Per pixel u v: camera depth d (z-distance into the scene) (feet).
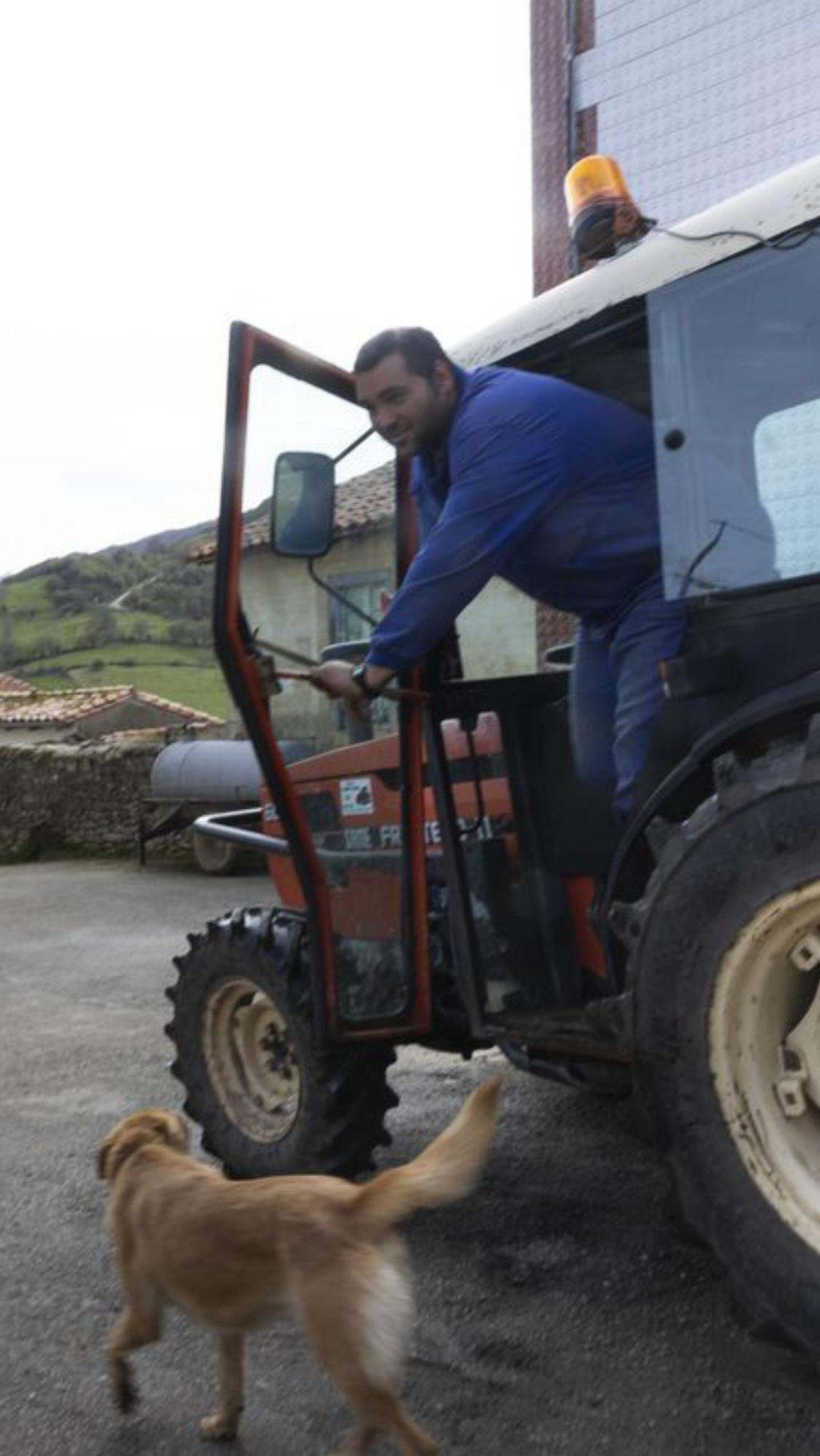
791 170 9.70
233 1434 9.52
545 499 10.68
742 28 27.84
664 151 29.60
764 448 9.95
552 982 12.66
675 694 9.95
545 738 12.57
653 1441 9.10
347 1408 9.80
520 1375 10.11
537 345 11.57
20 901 45.37
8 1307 11.79
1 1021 25.08
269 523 11.82
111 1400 10.09
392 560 12.74
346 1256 8.30
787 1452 8.88
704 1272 11.81
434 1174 8.39
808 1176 9.02
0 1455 9.41
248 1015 14.62
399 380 11.07
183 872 52.47
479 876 12.71
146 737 74.95
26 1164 15.88
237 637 11.69
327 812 13.71
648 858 10.48
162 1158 9.77
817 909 8.60
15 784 64.39
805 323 9.67
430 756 12.43
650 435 11.14
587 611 11.34
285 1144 13.62
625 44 30.07
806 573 9.78
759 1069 9.16
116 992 27.71
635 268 10.58
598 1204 13.61
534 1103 17.38
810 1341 8.73
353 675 11.12
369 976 12.75
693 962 9.21
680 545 10.30
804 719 9.14
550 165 31.96
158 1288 9.43
